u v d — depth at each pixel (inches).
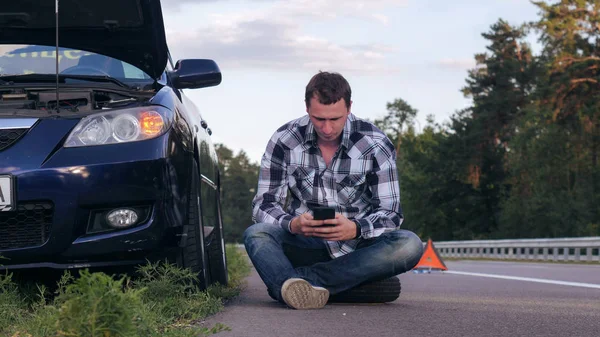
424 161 2623.0
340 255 181.3
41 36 193.8
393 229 179.3
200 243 178.1
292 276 172.9
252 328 137.5
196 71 202.5
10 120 159.2
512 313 173.2
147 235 160.6
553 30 1577.3
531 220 1989.4
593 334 139.1
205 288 178.4
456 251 1261.1
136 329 99.3
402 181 2800.2
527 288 287.4
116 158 159.5
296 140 181.3
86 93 170.7
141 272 163.5
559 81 1565.0
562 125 1690.5
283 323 145.0
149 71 196.4
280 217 177.2
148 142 162.4
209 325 140.4
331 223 169.5
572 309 187.8
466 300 215.8
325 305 178.7
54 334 96.7
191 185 176.6
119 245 159.2
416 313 167.6
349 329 139.0
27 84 180.2
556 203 1830.7
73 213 157.0
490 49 2600.9
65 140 159.5
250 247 177.0
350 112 173.3
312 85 167.3
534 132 2063.2
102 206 159.0
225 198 5767.7
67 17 183.3
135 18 181.3
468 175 2421.3
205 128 217.0
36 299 164.2
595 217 1763.0
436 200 2628.0
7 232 157.8
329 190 181.5
